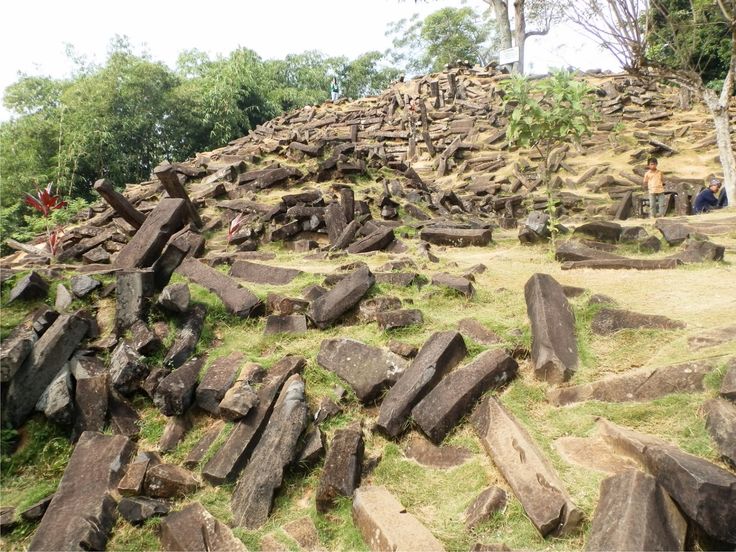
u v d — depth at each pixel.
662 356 3.92
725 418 3.04
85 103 27.97
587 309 4.68
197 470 3.77
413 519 3.02
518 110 6.68
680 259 5.99
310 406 4.09
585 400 3.72
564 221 12.48
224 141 33.06
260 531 3.27
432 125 23.84
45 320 4.71
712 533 2.51
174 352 4.54
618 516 2.58
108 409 4.21
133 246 5.62
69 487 3.56
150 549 3.23
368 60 50.62
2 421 4.09
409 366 4.18
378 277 5.71
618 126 7.56
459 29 44.53
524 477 3.10
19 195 24.89
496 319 4.77
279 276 5.95
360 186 11.19
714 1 11.87
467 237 8.05
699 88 12.05
